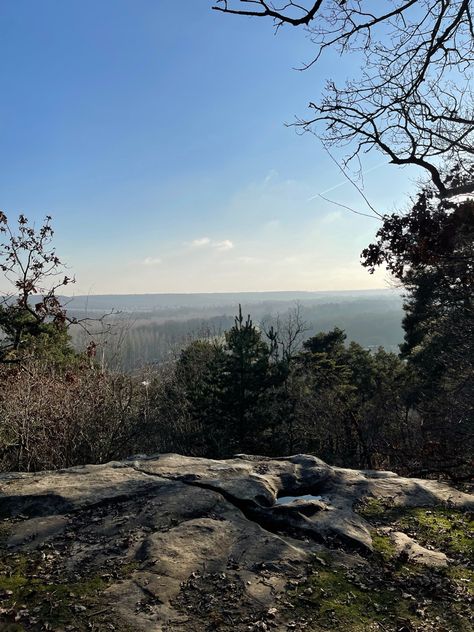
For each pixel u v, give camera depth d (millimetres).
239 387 20094
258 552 4637
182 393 24078
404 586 4293
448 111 4535
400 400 22750
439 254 4312
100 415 17047
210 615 3691
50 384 16297
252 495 5785
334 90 4535
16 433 14992
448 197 4344
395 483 6742
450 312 17938
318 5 3062
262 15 3141
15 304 11859
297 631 3590
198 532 4895
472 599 4117
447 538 5277
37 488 5930
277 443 20750
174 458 7301
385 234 4480
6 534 4961
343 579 4340
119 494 5723
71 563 4391
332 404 22125
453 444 11938
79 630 3475
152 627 3525
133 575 4164
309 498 6133
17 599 3854
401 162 4469
